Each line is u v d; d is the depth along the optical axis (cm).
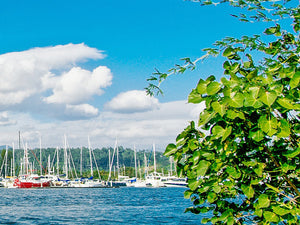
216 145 340
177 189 9512
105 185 10425
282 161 346
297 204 346
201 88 330
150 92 402
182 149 370
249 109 308
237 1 391
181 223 2841
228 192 377
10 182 10750
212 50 398
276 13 395
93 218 3350
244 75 351
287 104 301
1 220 3253
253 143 340
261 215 343
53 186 9988
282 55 411
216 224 389
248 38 397
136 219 3192
